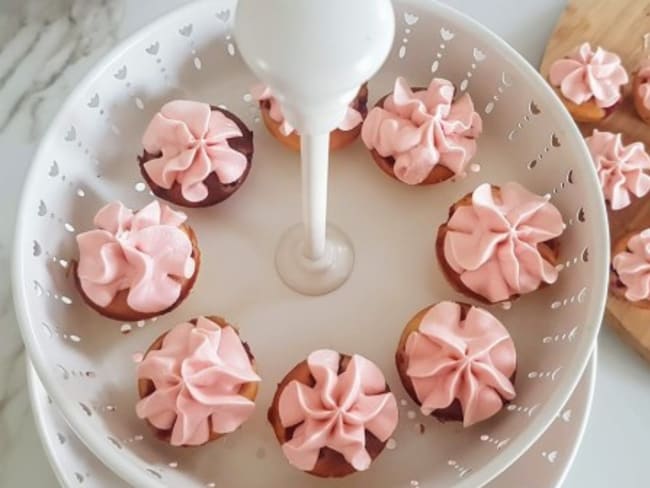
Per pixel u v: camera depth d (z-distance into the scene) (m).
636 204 0.36
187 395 0.24
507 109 0.28
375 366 0.25
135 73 0.27
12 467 0.31
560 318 0.25
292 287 0.27
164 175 0.27
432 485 0.24
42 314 0.24
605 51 0.38
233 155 0.27
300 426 0.24
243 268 0.27
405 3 0.27
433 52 0.28
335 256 0.27
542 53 0.38
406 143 0.27
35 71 0.37
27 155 0.36
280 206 0.28
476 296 0.26
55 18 0.38
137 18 0.38
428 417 0.25
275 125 0.28
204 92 0.29
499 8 0.38
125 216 0.26
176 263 0.26
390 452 0.25
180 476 0.23
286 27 0.17
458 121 0.28
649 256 0.33
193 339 0.25
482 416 0.25
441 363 0.24
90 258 0.26
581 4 0.38
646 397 0.32
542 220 0.26
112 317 0.26
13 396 0.32
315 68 0.17
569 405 0.26
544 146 0.27
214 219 0.28
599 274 0.24
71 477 0.26
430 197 0.28
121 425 0.24
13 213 0.35
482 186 0.27
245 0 0.17
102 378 0.25
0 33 0.38
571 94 0.37
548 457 0.26
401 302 0.27
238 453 0.25
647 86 0.37
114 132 0.28
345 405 0.24
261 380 0.26
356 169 0.28
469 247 0.26
